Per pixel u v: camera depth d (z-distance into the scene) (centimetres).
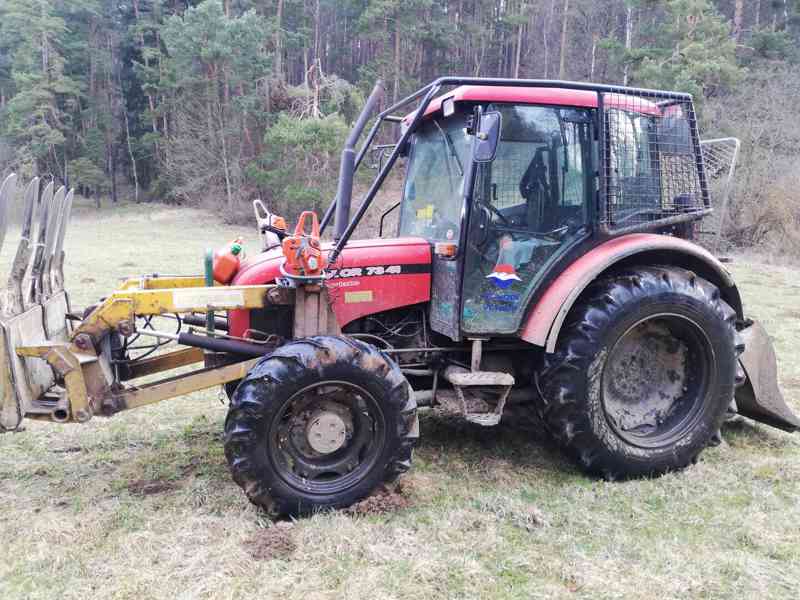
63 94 3644
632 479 356
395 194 1797
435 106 371
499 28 3631
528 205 350
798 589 258
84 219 2995
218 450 390
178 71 3142
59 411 311
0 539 287
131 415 450
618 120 359
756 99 2073
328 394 313
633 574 266
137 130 4066
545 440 411
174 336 334
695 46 2019
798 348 648
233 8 3366
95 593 250
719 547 287
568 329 348
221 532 293
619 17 3125
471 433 420
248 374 301
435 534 292
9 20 3384
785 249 1636
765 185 1719
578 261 354
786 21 2948
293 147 2525
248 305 329
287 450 312
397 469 316
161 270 1162
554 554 281
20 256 324
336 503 309
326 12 3872
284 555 275
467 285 344
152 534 289
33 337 329
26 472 357
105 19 4012
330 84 2778
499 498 325
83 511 313
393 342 372
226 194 3072
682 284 354
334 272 351
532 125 346
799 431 419
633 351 378
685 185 384
